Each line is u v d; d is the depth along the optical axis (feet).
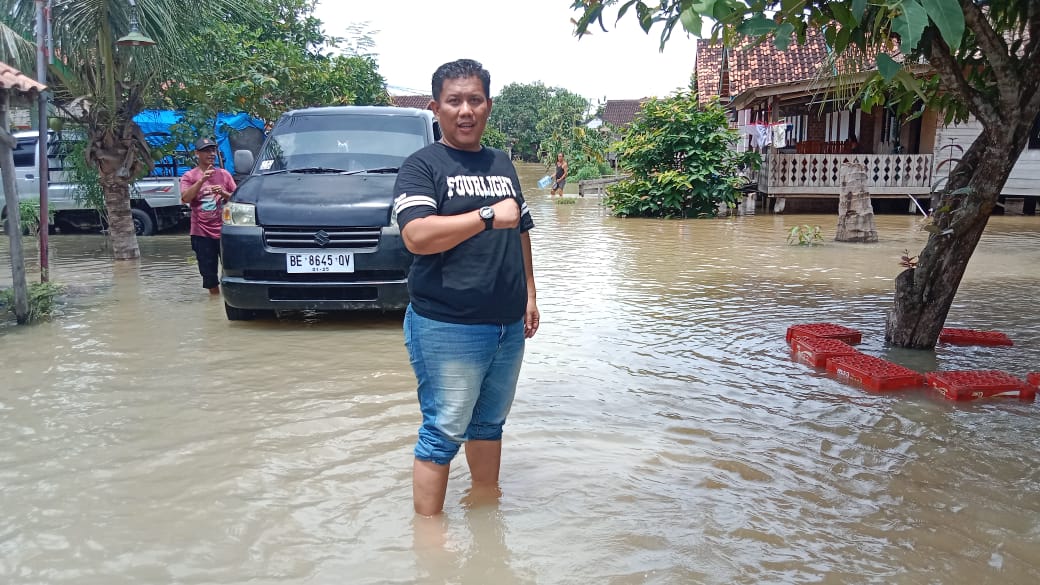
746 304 26.27
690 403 15.90
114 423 14.64
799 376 17.89
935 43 16.94
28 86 22.52
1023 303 26.66
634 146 62.75
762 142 62.75
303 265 21.53
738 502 11.44
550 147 134.10
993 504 11.41
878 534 10.51
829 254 39.14
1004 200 62.59
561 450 13.35
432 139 25.77
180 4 34.73
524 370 18.19
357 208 21.83
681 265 35.42
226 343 20.76
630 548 10.11
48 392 16.51
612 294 27.99
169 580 9.34
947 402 16.06
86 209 48.65
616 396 16.31
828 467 12.71
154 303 26.50
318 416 14.99
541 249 41.32
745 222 57.21
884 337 21.70
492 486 11.70
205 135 43.24
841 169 62.23
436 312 10.07
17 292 22.81
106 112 35.58
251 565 9.68
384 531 10.52
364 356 19.40
